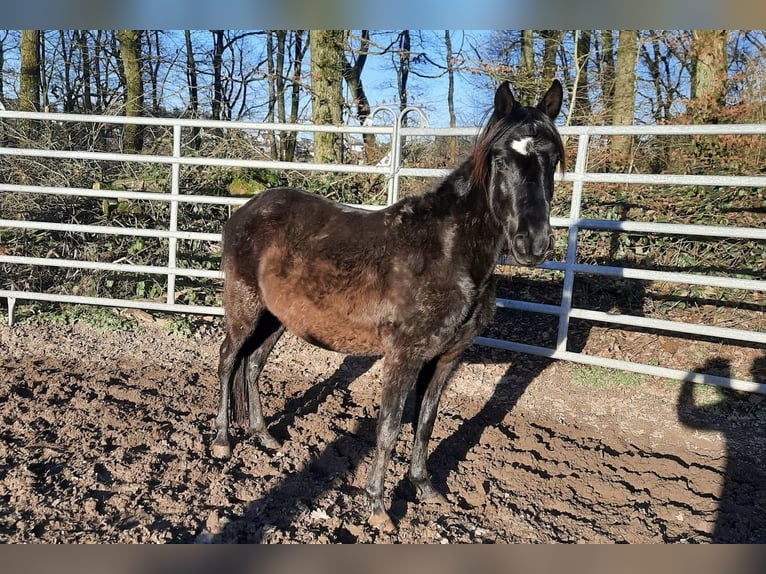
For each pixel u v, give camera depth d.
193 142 7.89
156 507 2.87
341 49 9.17
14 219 6.60
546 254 2.55
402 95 15.84
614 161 7.56
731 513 3.14
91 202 6.97
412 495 3.23
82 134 7.69
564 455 3.73
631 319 4.63
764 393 4.16
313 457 3.49
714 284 4.34
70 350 5.17
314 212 3.26
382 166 5.23
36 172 6.95
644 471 3.56
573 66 10.52
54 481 3.01
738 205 6.02
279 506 2.96
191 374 4.82
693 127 4.25
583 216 6.39
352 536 2.81
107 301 5.81
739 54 8.20
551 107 3.03
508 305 5.09
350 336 3.10
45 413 3.77
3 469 3.07
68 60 15.08
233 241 3.48
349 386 4.74
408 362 2.88
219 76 17.02
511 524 2.96
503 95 2.79
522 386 4.77
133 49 11.92
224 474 3.21
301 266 3.14
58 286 6.46
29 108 10.12
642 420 4.25
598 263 6.26
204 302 6.39
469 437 3.92
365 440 3.78
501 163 2.67
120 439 3.50
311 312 3.14
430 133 5.04
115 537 2.62
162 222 6.98
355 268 2.98
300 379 4.84
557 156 2.67
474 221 2.84
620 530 2.95
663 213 6.26
